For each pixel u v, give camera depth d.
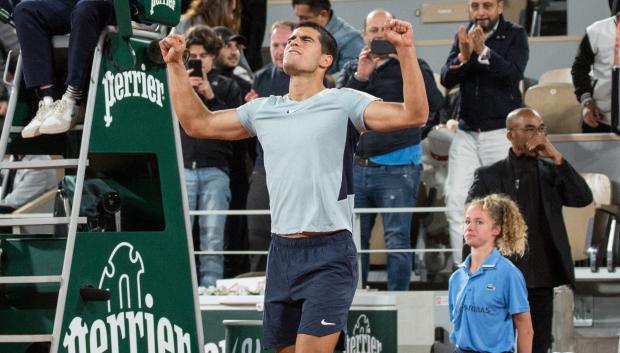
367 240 14.09
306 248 7.89
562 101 17.08
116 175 9.73
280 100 8.19
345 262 7.87
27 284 8.81
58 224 9.28
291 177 7.87
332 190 7.84
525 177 11.93
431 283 15.19
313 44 8.07
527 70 19.16
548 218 11.73
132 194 9.69
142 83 9.02
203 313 11.30
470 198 12.17
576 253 15.22
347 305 7.84
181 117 8.40
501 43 14.45
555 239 11.67
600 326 14.54
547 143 11.84
